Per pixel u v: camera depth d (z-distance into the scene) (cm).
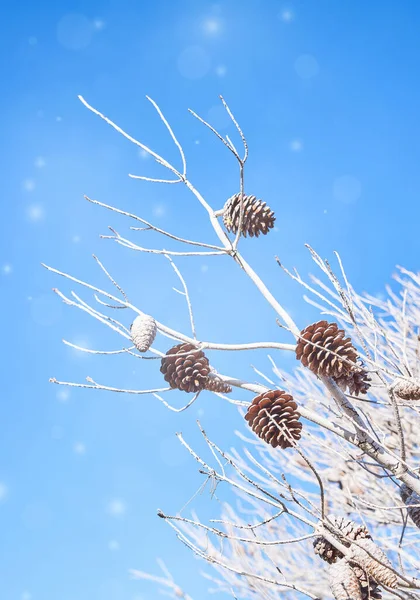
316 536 169
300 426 168
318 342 169
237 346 175
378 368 166
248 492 162
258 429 168
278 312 175
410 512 170
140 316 174
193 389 173
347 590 161
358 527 167
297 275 172
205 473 164
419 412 171
